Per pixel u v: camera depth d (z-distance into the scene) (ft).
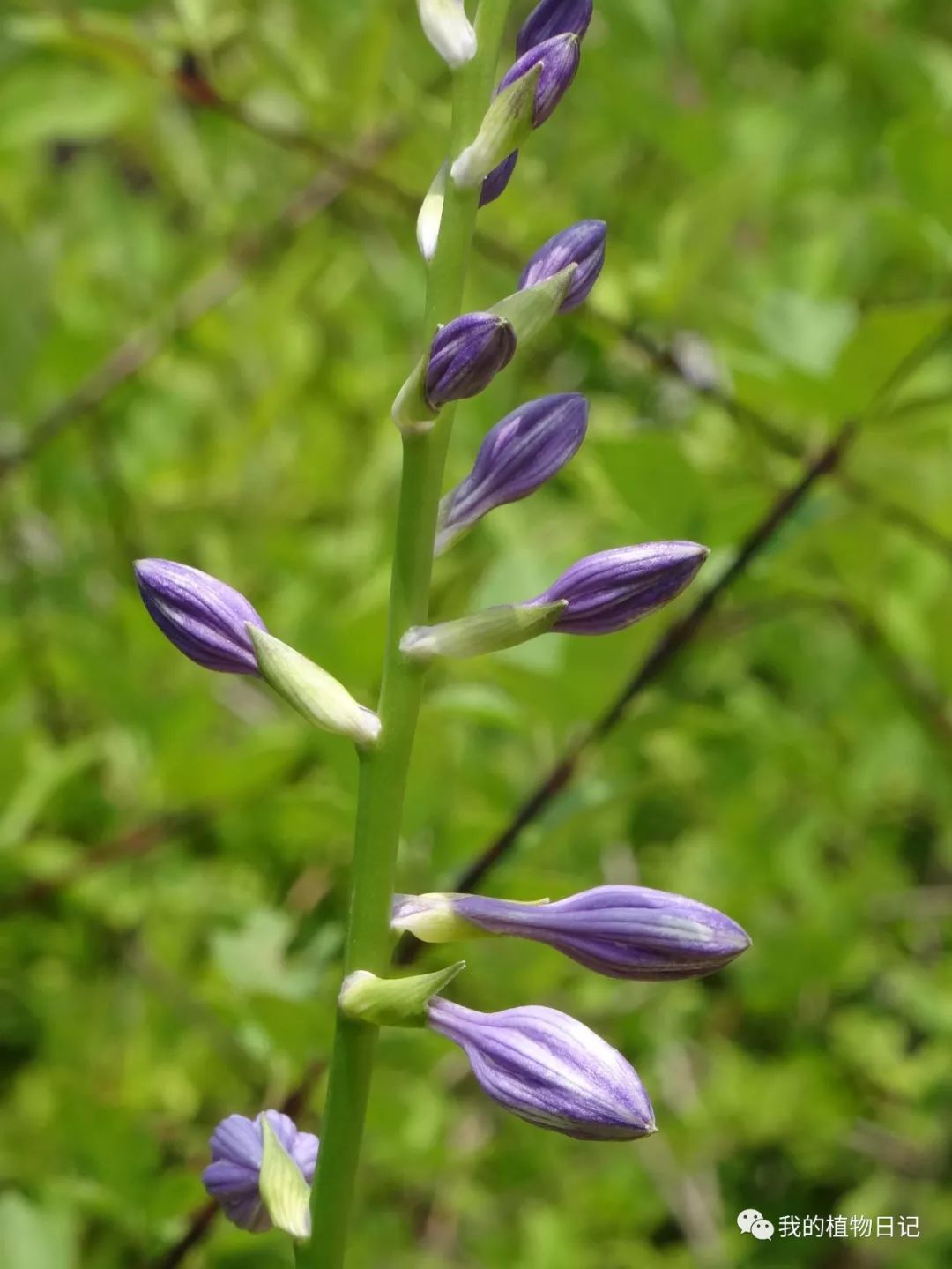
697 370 1.47
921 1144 1.83
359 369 2.14
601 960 0.62
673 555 0.63
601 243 0.67
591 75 1.55
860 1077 1.89
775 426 1.44
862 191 1.94
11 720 1.67
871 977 1.97
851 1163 1.89
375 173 1.51
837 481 1.27
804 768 1.61
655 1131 0.58
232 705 1.87
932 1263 1.77
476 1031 0.60
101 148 2.39
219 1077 1.57
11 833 1.43
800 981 1.76
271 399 1.84
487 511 0.66
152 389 2.03
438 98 1.72
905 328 1.10
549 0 0.69
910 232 1.28
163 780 1.40
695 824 1.90
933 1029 1.83
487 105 0.62
